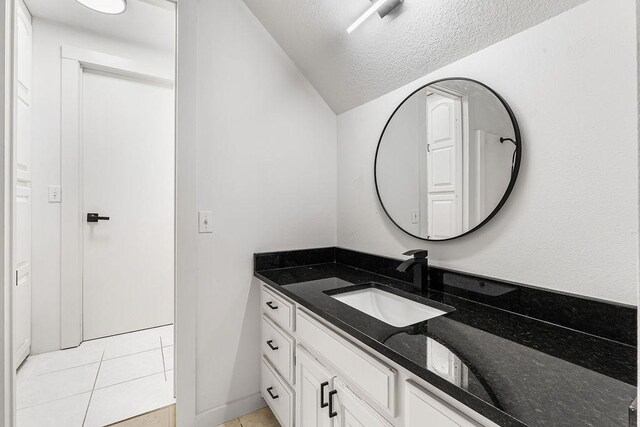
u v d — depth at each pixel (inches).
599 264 33.7
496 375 25.0
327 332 40.7
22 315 81.2
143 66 100.4
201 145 59.9
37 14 84.4
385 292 53.8
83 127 95.3
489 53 43.4
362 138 68.0
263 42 66.9
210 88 60.7
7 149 48.8
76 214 92.1
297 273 63.6
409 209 56.0
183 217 57.9
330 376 40.2
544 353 29.1
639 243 14.0
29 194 84.0
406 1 46.3
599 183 33.5
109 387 73.6
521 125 40.0
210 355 61.7
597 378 24.7
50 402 67.7
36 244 86.2
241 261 64.7
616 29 32.0
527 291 39.1
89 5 78.2
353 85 65.5
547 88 37.4
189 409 59.3
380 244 63.8
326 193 75.5
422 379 26.5
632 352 29.5
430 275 51.5
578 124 34.9
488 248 44.5
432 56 49.9
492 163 42.9
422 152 53.3
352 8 52.3
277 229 69.0
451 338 32.3
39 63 86.0
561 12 35.8
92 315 97.9
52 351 89.5
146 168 105.8
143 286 106.2
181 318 58.2
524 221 40.1
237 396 64.7
